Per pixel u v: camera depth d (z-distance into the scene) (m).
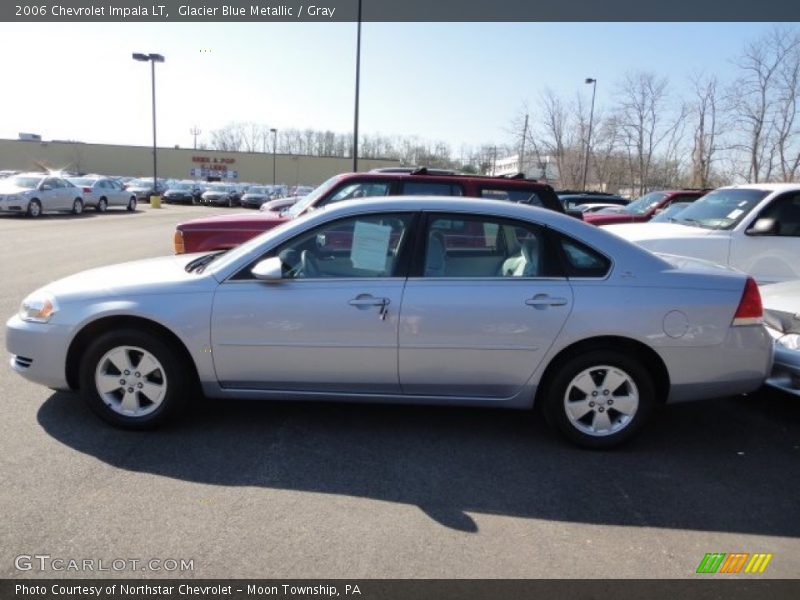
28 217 23.39
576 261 3.88
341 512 3.13
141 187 50.31
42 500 3.14
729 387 3.91
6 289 8.63
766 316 4.77
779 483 3.61
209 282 3.88
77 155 83.31
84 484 3.31
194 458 3.67
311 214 4.05
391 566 2.71
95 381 3.94
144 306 3.83
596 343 3.85
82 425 4.06
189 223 7.11
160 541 2.83
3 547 2.75
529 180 7.29
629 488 3.49
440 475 3.57
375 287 3.81
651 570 2.74
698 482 3.59
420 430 4.19
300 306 3.79
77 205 26.83
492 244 3.93
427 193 7.13
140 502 3.15
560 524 3.10
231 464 3.61
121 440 3.87
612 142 43.47
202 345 3.85
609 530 3.05
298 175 86.31
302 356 3.85
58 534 2.85
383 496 3.31
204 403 4.54
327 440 3.98
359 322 3.78
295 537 2.90
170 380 3.93
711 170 35.28
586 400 3.90
